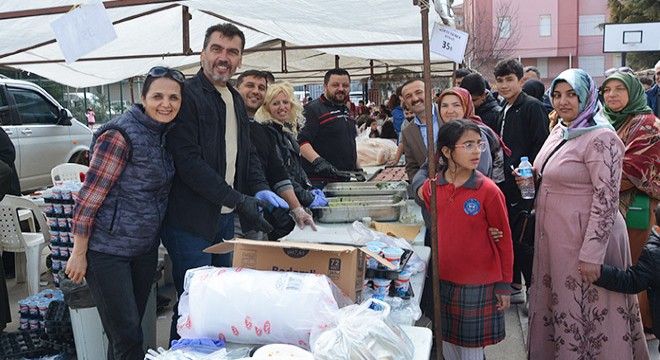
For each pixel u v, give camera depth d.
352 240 2.40
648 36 10.58
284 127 3.33
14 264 4.79
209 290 1.64
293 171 3.32
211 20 4.63
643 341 2.56
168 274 4.29
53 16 2.90
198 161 2.24
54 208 3.15
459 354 2.50
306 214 2.82
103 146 2.10
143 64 5.63
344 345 1.40
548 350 2.63
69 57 2.01
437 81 11.78
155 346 2.93
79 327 2.65
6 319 3.39
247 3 2.46
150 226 2.21
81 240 2.12
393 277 2.06
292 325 1.54
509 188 3.44
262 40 6.58
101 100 16.73
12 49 3.39
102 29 1.98
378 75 11.52
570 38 32.69
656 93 6.49
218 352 1.52
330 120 4.11
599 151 2.29
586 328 2.44
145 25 4.44
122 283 2.17
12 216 3.97
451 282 2.38
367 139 5.93
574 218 2.39
